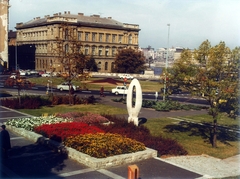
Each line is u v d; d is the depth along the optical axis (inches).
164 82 861.2
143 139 753.6
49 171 545.0
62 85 2112.5
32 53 4458.7
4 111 1182.3
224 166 660.7
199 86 812.6
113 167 582.6
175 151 727.7
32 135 740.7
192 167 634.2
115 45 4542.3
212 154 754.8
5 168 550.0
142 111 1352.1
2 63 2989.7
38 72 3619.6
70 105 1441.9
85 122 928.3
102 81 2025.1
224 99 767.7
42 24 4188.0
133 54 3875.5
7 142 599.2
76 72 1472.7
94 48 4375.0
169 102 1499.8
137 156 625.0
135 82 965.8
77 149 630.5
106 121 971.9
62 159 614.5
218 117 786.2
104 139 670.5
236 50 784.9
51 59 3986.2
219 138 918.4
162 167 595.5
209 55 792.3
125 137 714.2
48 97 1489.9
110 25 4456.2
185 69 821.2
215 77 806.5
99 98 1772.9
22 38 4862.2
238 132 1013.2
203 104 1696.6
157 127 1016.9
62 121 904.9
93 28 4311.0
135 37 4744.1
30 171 540.4
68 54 1445.6
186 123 1119.0
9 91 1871.3
